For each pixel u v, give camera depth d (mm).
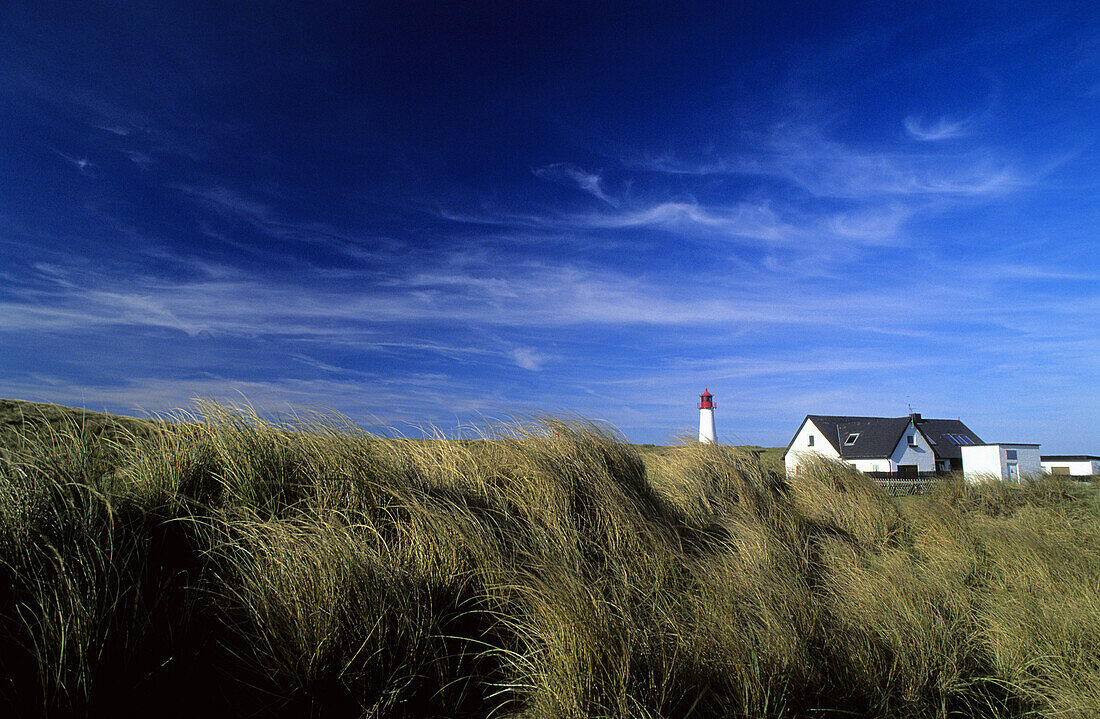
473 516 4027
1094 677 3406
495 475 5004
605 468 5344
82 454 3504
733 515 6070
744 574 4125
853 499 7680
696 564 4316
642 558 4277
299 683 2678
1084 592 4457
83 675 2303
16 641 2354
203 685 2650
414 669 2885
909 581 4699
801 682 3064
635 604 3654
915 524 7289
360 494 3969
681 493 6254
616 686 2707
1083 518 7883
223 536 3326
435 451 5207
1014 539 6074
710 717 2850
